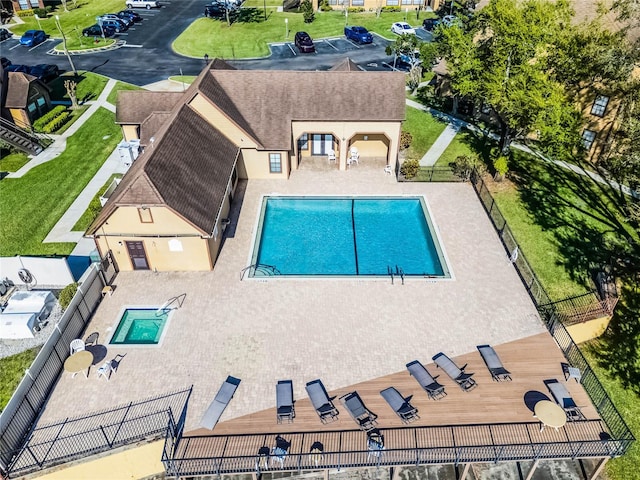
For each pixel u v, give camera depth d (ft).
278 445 63.87
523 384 72.38
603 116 128.98
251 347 78.33
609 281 95.20
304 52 206.59
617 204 119.85
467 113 160.04
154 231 87.92
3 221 110.73
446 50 134.21
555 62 113.39
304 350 77.87
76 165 131.75
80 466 63.26
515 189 124.67
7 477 61.87
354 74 119.96
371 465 62.39
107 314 84.23
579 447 63.87
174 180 89.71
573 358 76.33
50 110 159.43
